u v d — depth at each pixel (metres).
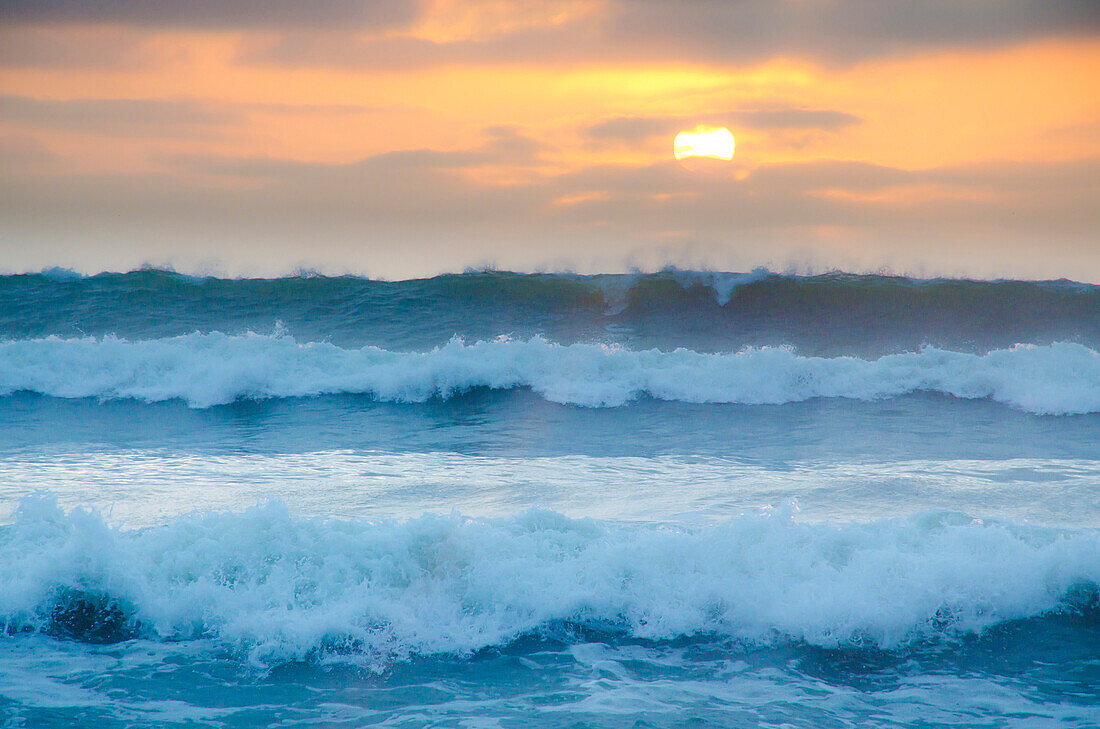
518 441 46.78
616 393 56.78
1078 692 19.97
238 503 33.25
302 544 24.06
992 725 18.59
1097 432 48.59
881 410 54.16
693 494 34.62
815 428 49.84
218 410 54.09
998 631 22.47
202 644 21.69
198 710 18.88
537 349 60.75
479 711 18.89
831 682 20.36
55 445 44.78
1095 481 36.94
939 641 22.11
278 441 46.41
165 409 54.09
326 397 57.12
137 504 33.06
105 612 22.52
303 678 20.30
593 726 18.22
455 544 24.14
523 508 32.50
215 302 82.94
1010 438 47.28
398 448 44.91
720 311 82.81
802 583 23.20
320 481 37.12
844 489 35.28
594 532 25.78
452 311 82.38
